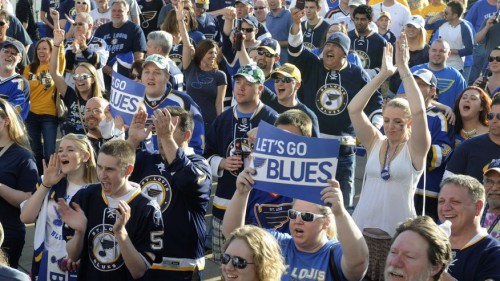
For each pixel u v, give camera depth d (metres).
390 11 14.20
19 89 9.68
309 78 8.92
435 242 4.14
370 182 6.63
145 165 6.43
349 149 8.68
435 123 7.90
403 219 6.46
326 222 4.96
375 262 6.55
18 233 7.18
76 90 9.51
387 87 11.12
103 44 11.30
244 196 5.12
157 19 14.60
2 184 7.05
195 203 6.34
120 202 5.51
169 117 6.07
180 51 11.34
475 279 5.14
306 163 4.99
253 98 7.31
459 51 13.00
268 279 4.39
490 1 14.27
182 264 6.38
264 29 11.72
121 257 5.75
